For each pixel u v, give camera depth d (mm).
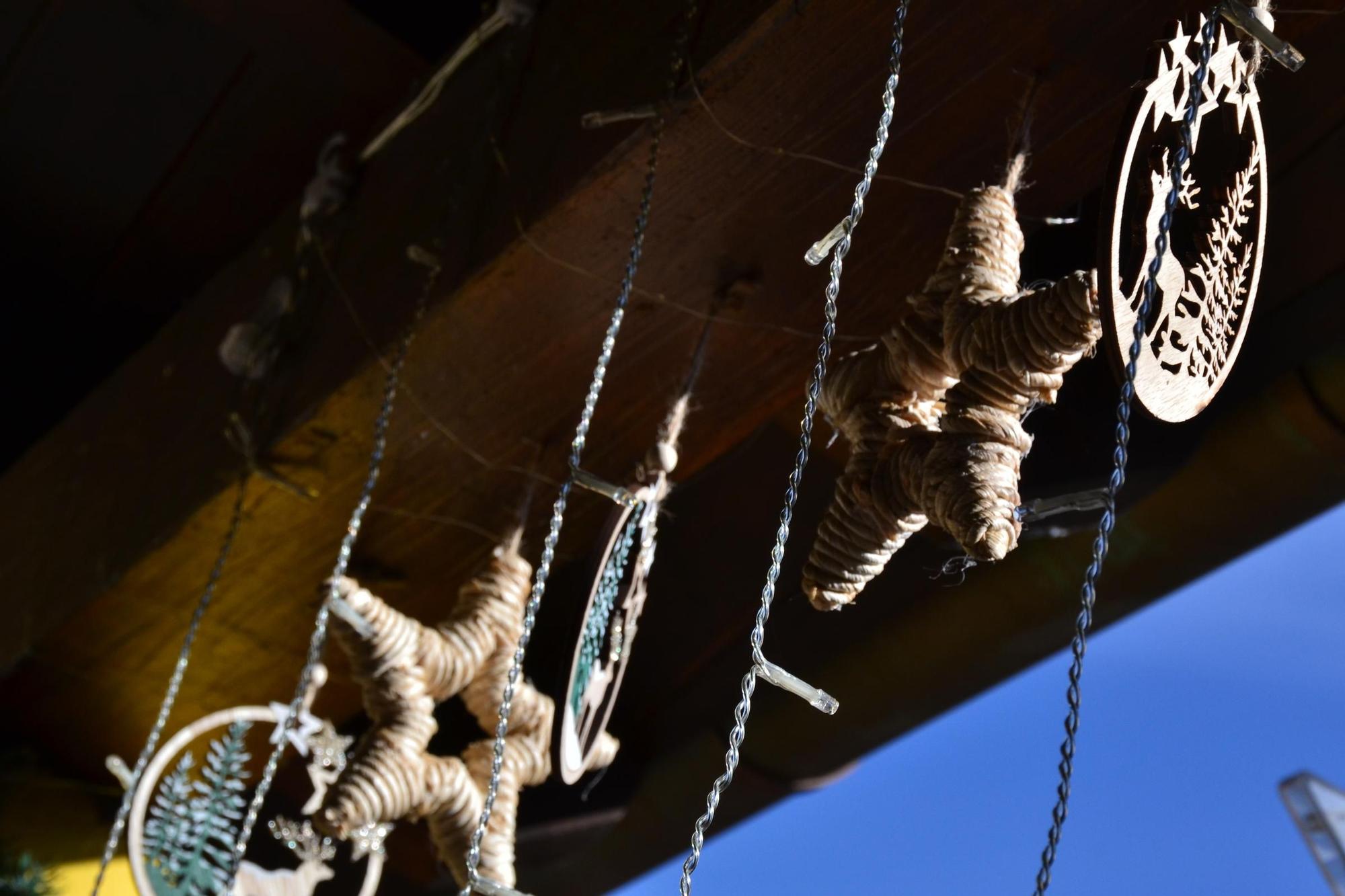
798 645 1059
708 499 1070
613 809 1161
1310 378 879
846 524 676
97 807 1227
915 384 685
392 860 1190
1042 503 628
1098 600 977
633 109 787
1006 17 728
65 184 1384
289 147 1317
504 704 641
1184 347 603
